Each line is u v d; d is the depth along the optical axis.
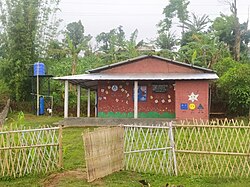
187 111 20.91
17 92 28.80
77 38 48.19
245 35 39.78
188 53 32.03
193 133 11.14
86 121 20.56
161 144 10.83
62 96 28.58
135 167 10.70
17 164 10.27
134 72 22.88
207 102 20.78
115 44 35.62
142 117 22.70
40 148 10.57
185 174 10.27
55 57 35.66
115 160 10.46
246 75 23.08
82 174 10.14
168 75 21.55
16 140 10.45
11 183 9.72
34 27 29.86
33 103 27.97
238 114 24.00
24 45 29.05
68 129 19.08
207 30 43.75
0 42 29.95
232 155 10.09
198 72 22.42
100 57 35.50
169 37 43.00
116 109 22.91
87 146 9.46
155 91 22.69
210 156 10.37
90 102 27.89
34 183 9.68
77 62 33.09
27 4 29.91
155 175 10.27
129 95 22.84
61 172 10.45
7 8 29.38
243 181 9.59
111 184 9.28
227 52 32.75
